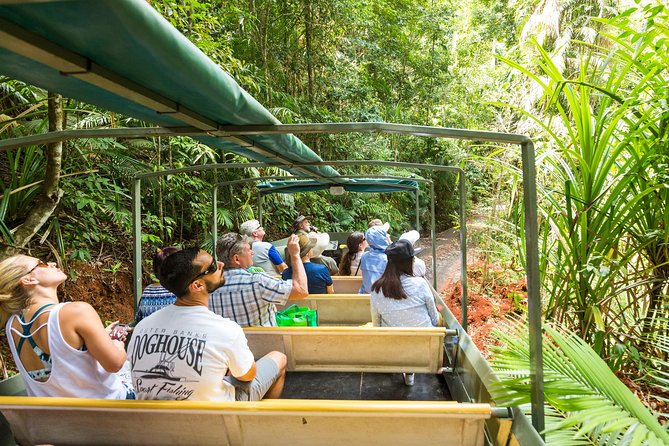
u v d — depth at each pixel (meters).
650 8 2.90
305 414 1.64
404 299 2.95
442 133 1.57
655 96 2.93
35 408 1.69
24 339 1.79
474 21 15.47
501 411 1.72
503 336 2.52
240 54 8.65
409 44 13.58
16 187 4.54
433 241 4.95
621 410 1.75
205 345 1.75
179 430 1.72
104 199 5.39
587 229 3.15
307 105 9.82
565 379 1.99
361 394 2.90
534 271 1.58
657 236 2.96
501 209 6.95
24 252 4.38
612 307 3.70
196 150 6.29
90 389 1.83
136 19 0.87
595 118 3.18
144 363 1.76
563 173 3.50
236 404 1.65
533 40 3.19
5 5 0.78
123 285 5.37
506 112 7.31
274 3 8.91
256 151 2.56
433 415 1.61
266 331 2.64
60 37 0.94
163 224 6.49
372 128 1.61
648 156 2.88
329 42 10.48
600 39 7.68
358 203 12.29
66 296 4.62
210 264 1.85
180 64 1.11
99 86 1.19
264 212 8.76
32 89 4.59
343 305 3.64
